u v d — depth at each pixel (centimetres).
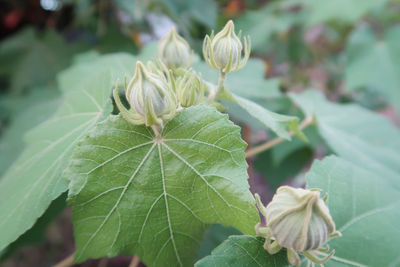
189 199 24
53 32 62
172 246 25
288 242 22
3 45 62
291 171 56
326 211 21
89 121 27
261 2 84
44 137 30
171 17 53
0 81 67
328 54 79
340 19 63
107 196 24
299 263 23
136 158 24
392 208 27
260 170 55
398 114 62
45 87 57
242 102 29
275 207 22
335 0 63
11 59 62
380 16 67
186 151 24
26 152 31
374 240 26
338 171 28
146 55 38
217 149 24
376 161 39
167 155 24
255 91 42
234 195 24
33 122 50
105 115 26
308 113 42
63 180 24
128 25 62
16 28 69
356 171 28
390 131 44
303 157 56
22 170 29
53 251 66
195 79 25
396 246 26
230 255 23
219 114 24
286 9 74
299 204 21
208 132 24
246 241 24
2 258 42
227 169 24
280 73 80
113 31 58
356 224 26
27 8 67
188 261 25
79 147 23
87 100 28
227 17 74
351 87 65
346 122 44
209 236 37
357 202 27
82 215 24
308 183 27
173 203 24
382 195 28
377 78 63
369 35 66
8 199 27
